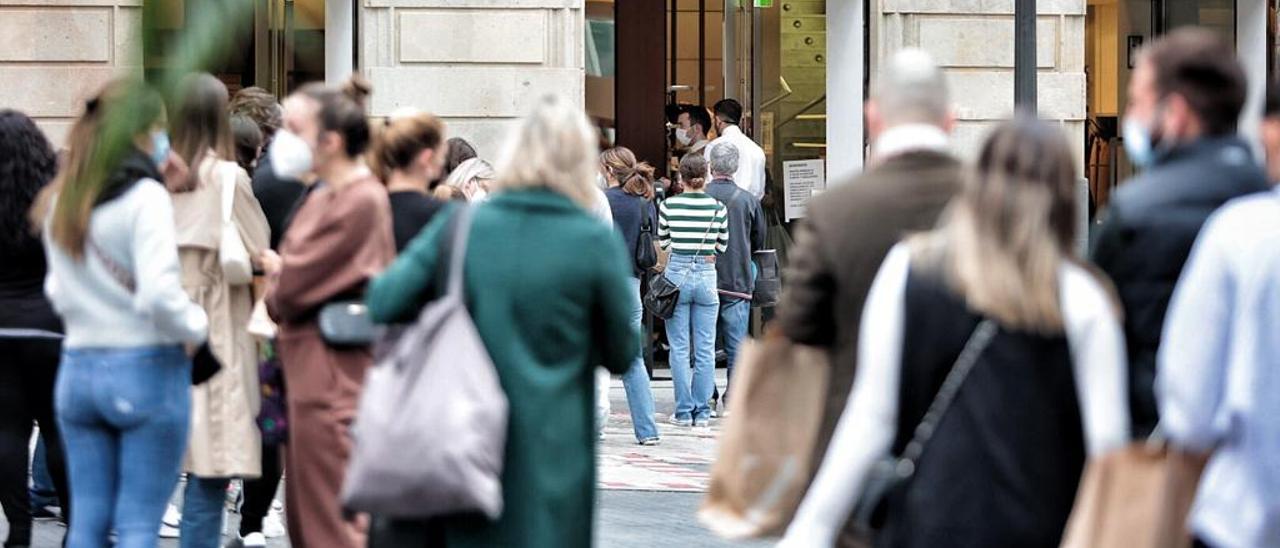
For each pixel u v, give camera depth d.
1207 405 9.41
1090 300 9.75
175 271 13.95
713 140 35.97
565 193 12.16
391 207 15.27
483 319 11.98
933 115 11.73
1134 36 36.25
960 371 9.75
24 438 17.28
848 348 11.51
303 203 15.66
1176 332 9.50
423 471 11.48
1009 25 33.81
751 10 35.53
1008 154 9.91
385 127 15.59
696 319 29.86
